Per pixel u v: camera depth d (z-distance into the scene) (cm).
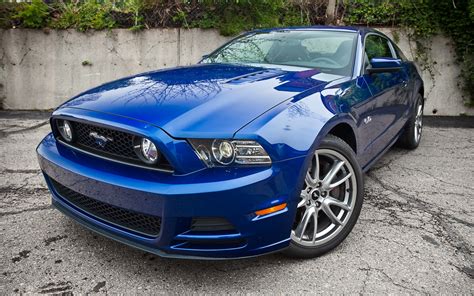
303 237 243
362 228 291
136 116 214
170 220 198
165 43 721
